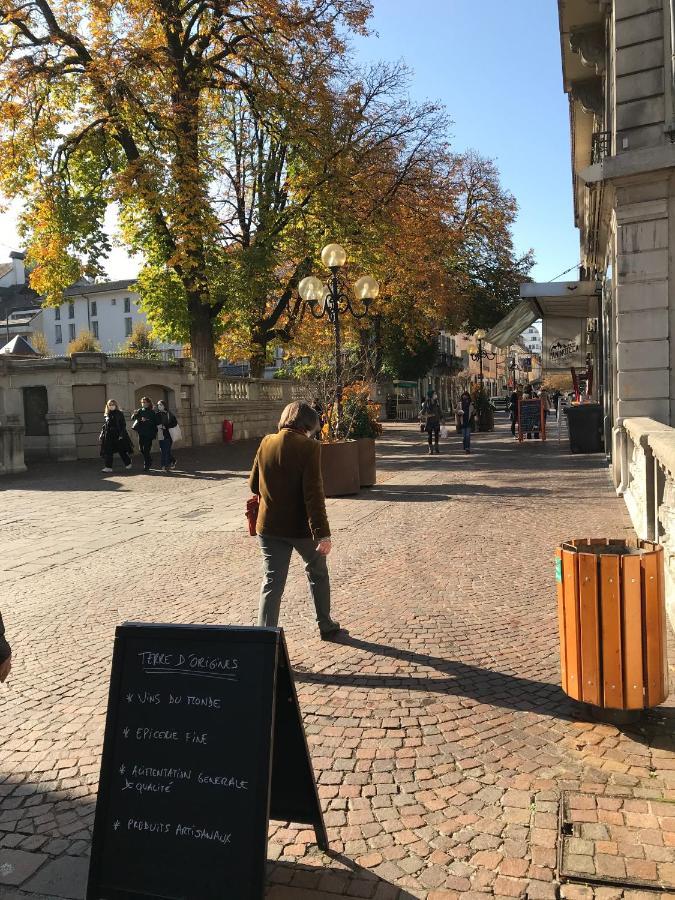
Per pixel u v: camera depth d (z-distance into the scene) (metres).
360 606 5.72
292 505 4.53
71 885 2.57
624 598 3.36
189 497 12.65
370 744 3.47
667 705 3.75
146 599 6.31
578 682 3.50
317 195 21.81
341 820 2.88
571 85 14.11
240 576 6.97
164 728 2.39
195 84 20.75
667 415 9.47
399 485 12.91
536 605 5.53
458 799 2.99
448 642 4.82
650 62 8.95
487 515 9.42
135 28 19.34
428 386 61.47
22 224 21.05
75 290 70.25
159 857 2.29
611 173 9.11
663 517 5.52
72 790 3.24
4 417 19.75
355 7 21.14
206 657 2.42
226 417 25.09
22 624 5.73
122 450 17.25
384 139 23.75
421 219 26.61
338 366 13.30
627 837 2.67
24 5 19.42
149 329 56.09
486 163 36.09
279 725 2.59
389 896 2.44
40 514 11.22
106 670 4.67
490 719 3.69
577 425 17.23
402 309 31.16
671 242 9.19
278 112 20.70
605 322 14.62
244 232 25.16
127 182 19.09
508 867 2.56
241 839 2.23
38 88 20.17
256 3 19.58
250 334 26.81
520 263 40.03
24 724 3.92
